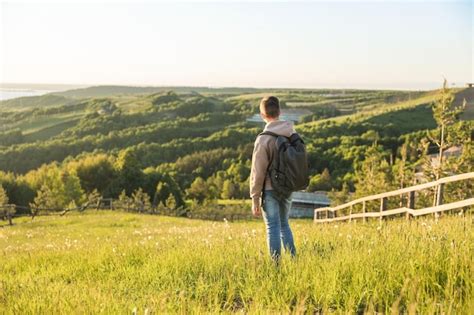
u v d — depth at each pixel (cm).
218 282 565
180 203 10569
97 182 10850
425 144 3738
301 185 589
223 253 696
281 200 605
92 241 1432
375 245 598
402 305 424
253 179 593
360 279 472
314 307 452
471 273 427
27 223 3212
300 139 600
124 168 10538
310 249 668
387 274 482
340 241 720
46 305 471
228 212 7588
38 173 10231
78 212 4350
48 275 787
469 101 17500
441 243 558
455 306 374
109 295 523
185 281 606
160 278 641
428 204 3406
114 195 10100
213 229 1421
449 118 3503
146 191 10312
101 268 788
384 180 4903
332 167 14550
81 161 11100
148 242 986
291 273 533
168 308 466
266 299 480
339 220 1978
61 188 8462
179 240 1009
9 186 9719
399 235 666
